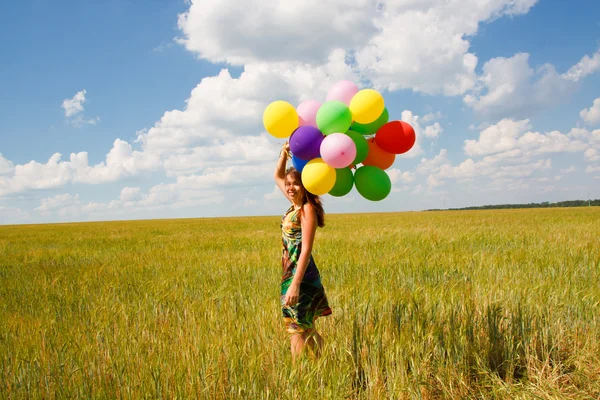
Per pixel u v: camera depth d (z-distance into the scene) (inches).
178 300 199.0
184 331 150.0
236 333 139.0
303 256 123.6
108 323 159.3
